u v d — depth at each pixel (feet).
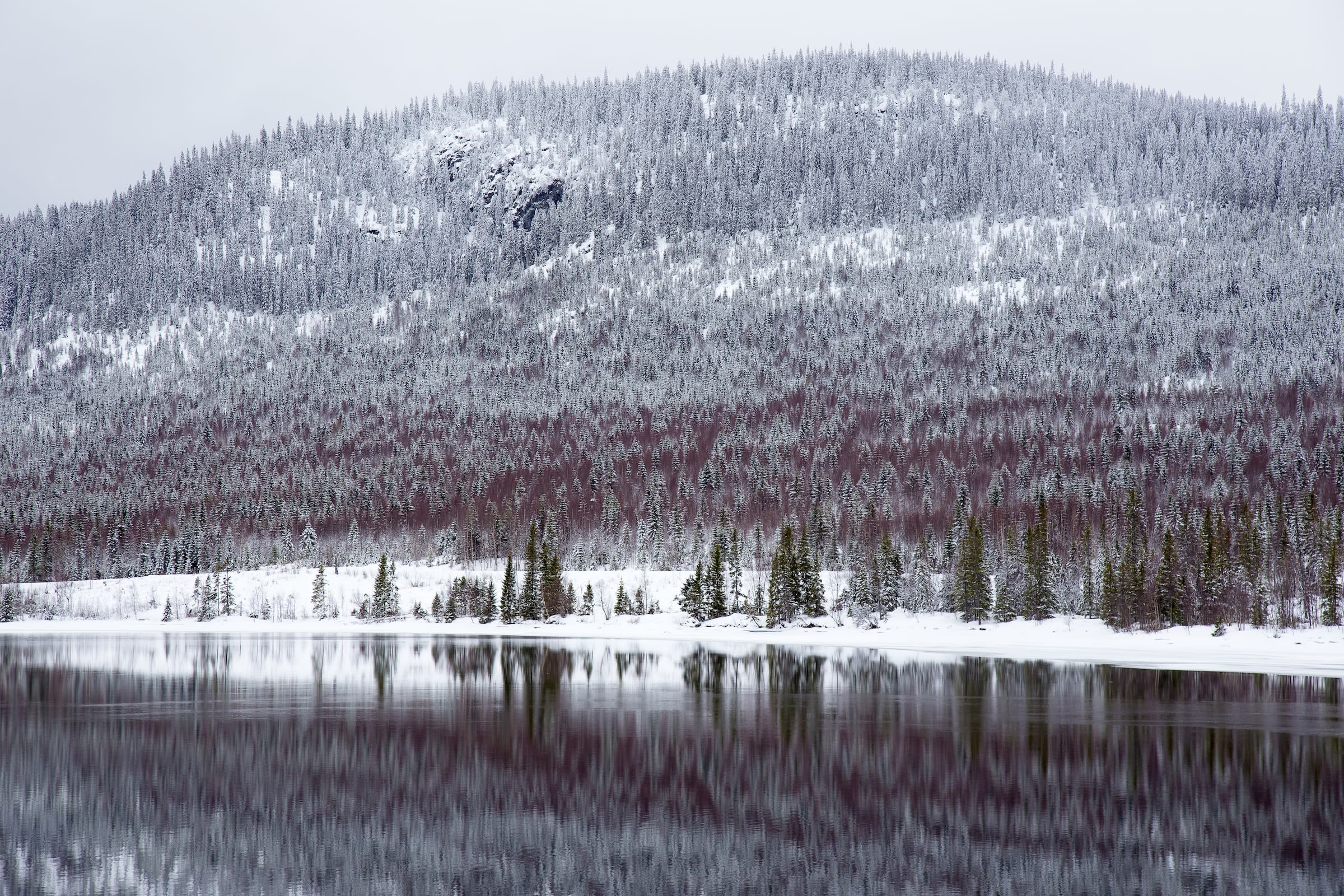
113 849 110.73
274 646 419.33
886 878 100.63
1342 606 407.03
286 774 147.84
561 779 144.56
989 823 120.57
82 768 152.35
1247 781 141.18
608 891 97.25
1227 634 395.55
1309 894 95.04
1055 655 352.49
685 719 199.31
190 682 272.10
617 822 121.60
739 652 374.43
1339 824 119.03
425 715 206.08
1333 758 156.35
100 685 264.72
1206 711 208.85
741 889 97.55
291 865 105.29
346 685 265.13
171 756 161.38
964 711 209.26
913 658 343.87
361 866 104.83
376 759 159.12
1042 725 189.06
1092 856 107.14
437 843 112.88
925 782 142.20
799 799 132.57
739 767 151.84
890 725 191.11
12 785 141.79
